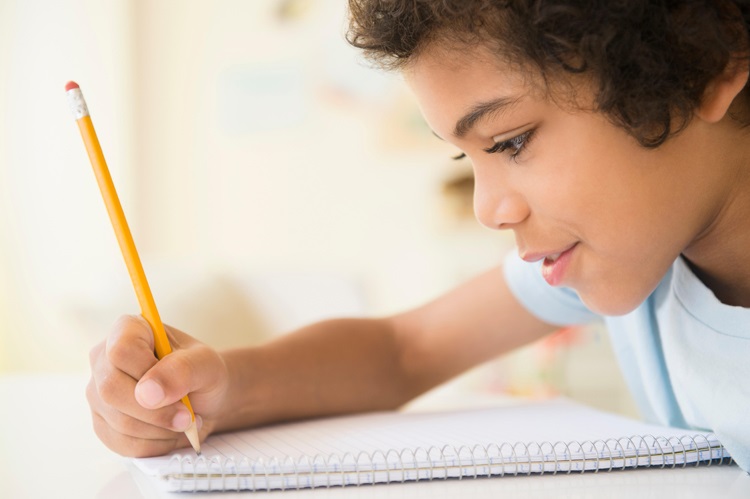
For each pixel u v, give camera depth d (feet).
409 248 9.78
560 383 7.43
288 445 2.11
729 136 1.92
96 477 1.99
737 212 2.03
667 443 1.93
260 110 10.25
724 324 2.08
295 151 10.19
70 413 3.05
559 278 1.97
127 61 9.78
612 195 1.82
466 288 3.09
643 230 1.85
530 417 2.49
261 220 10.24
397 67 1.92
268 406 2.50
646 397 2.86
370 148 9.97
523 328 3.02
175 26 10.23
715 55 1.77
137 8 10.09
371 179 9.97
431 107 1.87
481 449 1.92
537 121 1.79
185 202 10.30
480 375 7.66
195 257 10.27
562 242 1.90
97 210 9.71
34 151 9.58
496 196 1.90
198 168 10.31
